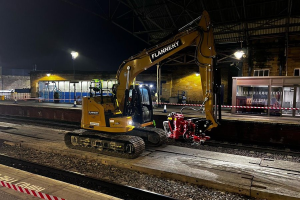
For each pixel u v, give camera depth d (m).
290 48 16.36
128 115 7.62
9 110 19.53
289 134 9.16
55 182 4.78
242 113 12.92
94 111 7.30
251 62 17.59
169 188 5.10
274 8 14.40
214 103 6.78
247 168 5.85
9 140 9.02
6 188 4.43
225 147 9.01
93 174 5.96
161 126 11.99
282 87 11.84
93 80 7.57
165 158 6.68
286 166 6.00
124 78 7.32
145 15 16.69
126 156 6.70
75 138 7.71
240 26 16.44
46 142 8.68
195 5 15.76
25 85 49.84
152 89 25.00
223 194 4.82
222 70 21.78
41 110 17.42
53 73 31.31
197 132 7.68
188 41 6.48
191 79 23.02
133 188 4.97
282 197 4.42
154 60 6.91
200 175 5.37
